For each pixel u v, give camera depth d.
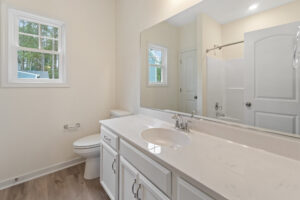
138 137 1.12
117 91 2.52
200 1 1.22
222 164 0.73
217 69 1.12
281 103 0.84
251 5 0.94
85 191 1.64
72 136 2.16
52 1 1.91
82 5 2.17
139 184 0.99
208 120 1.20
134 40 2.04
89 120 2.31
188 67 1.35
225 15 1.07
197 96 1.28
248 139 0.95
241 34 0.99
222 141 1.03
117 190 1.30
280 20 0.83
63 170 2.04
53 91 1.98
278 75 0.85
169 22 1.51
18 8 1.69
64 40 2.04
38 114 1.89
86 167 1.88
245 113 0.98
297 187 0.57
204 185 0.58
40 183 1.76
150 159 0.90
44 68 1.98
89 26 2.25
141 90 1.95
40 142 1.91
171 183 0.76
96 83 2.36
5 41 1.64
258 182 0.60
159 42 1.65
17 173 1.76
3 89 1.66
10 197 1.53
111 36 2.50
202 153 0.85
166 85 1.58
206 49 1.20
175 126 1.33
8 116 1.70
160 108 1.67
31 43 1.87
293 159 0.78
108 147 1.45
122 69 2.36
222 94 1.10
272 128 0.88
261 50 0.91
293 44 0.79
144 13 1.84
